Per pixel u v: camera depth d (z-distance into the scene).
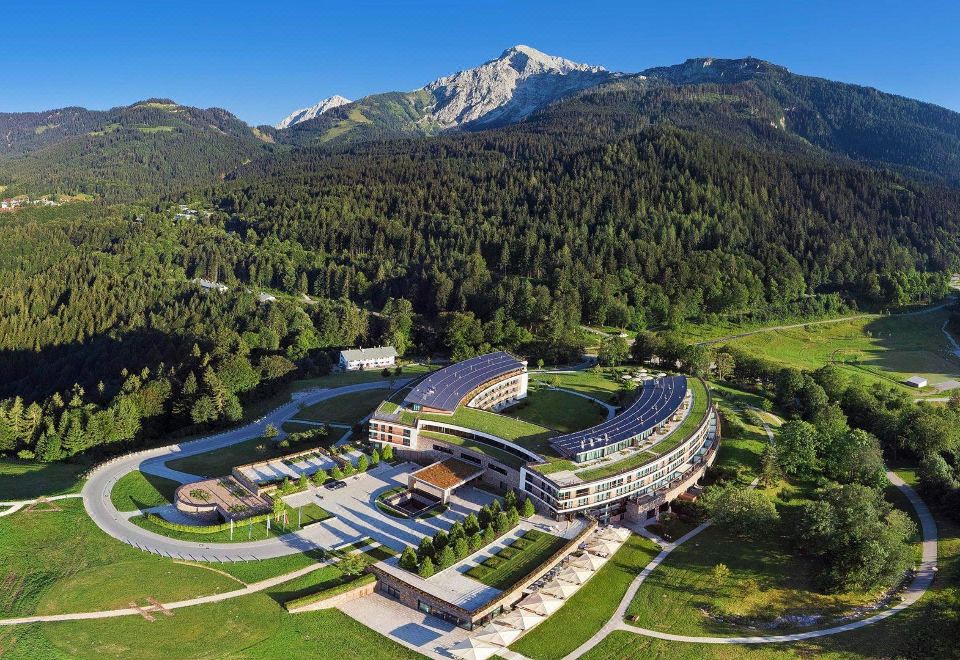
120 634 90.38
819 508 116.56
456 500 135.25
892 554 109.06
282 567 108.69
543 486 129.00
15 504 125.12
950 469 146.62
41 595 97.75
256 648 89.94
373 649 92.12
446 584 105.56
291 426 175.88
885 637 99.19
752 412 188.12
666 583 111.94
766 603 107.38
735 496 125.50
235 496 130.38
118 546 112.75
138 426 170.88
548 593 105.25
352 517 126.31
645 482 136.38
